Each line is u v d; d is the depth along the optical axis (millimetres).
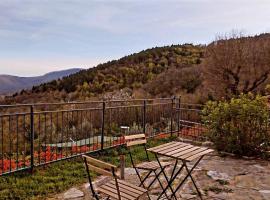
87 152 7152
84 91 40875
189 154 4438
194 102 20625
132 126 10406
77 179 5629
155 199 4781
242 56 20734
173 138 9734
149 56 53969
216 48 21516
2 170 5523
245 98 7953
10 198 4738
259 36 23078
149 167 4773
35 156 7051
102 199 4754
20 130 10328
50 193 5016
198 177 5902
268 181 5715
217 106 8328
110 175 3320
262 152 7574
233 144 7656
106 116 10578
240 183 5586
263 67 20734
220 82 21125
